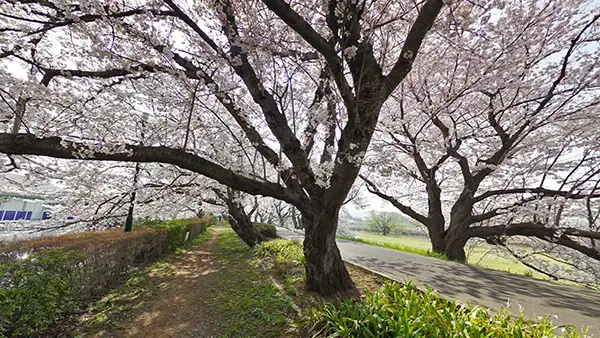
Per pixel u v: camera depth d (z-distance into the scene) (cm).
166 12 388
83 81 489
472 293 403
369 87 344
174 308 423
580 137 727
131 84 526
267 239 995
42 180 563
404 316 247
